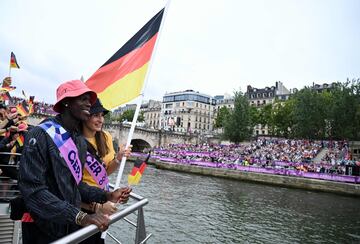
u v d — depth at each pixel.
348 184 35.91
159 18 5.73
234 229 18.58
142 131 78.75
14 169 5.18
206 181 41.59
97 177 3.79
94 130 4.05
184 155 63.56
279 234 18.20
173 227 17.92
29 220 2.75
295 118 70.38
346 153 52.34
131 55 5.83
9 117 5.78
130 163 62.97
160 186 33.00
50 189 2.57
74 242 2.11
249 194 32.28
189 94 130.00
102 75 6.09
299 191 37.78
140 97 5.29
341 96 65.25
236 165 48.06
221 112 102.69
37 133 2.53
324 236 18.33
